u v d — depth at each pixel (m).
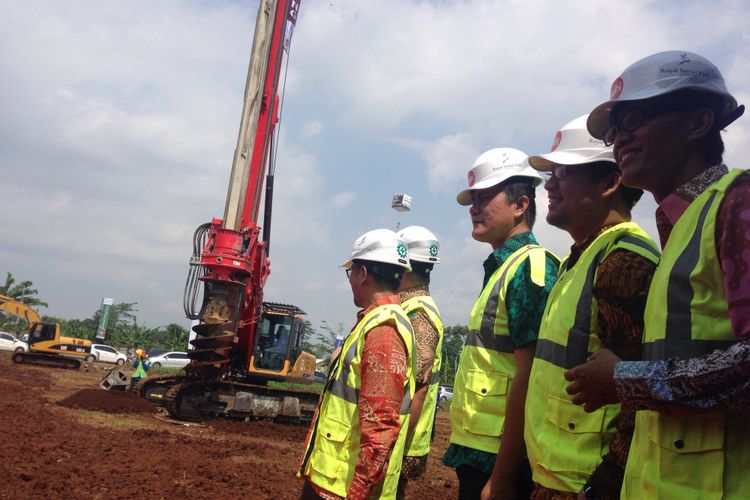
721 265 1.59
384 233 3.48
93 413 14.78
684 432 1.61
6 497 6.08
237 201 14.43
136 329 68.19
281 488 7.86
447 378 46.94
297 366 17.05
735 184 1.64
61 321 71.75
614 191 2.61
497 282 3.14
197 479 7.79
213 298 14.05
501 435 3.01
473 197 3.58
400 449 3.21
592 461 2.17
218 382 15.33
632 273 2.17
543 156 2.73
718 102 1.92
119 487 6.99
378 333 3.11
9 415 11.89
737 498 1.50
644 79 1.98
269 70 15.43
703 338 1.60
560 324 2.34
